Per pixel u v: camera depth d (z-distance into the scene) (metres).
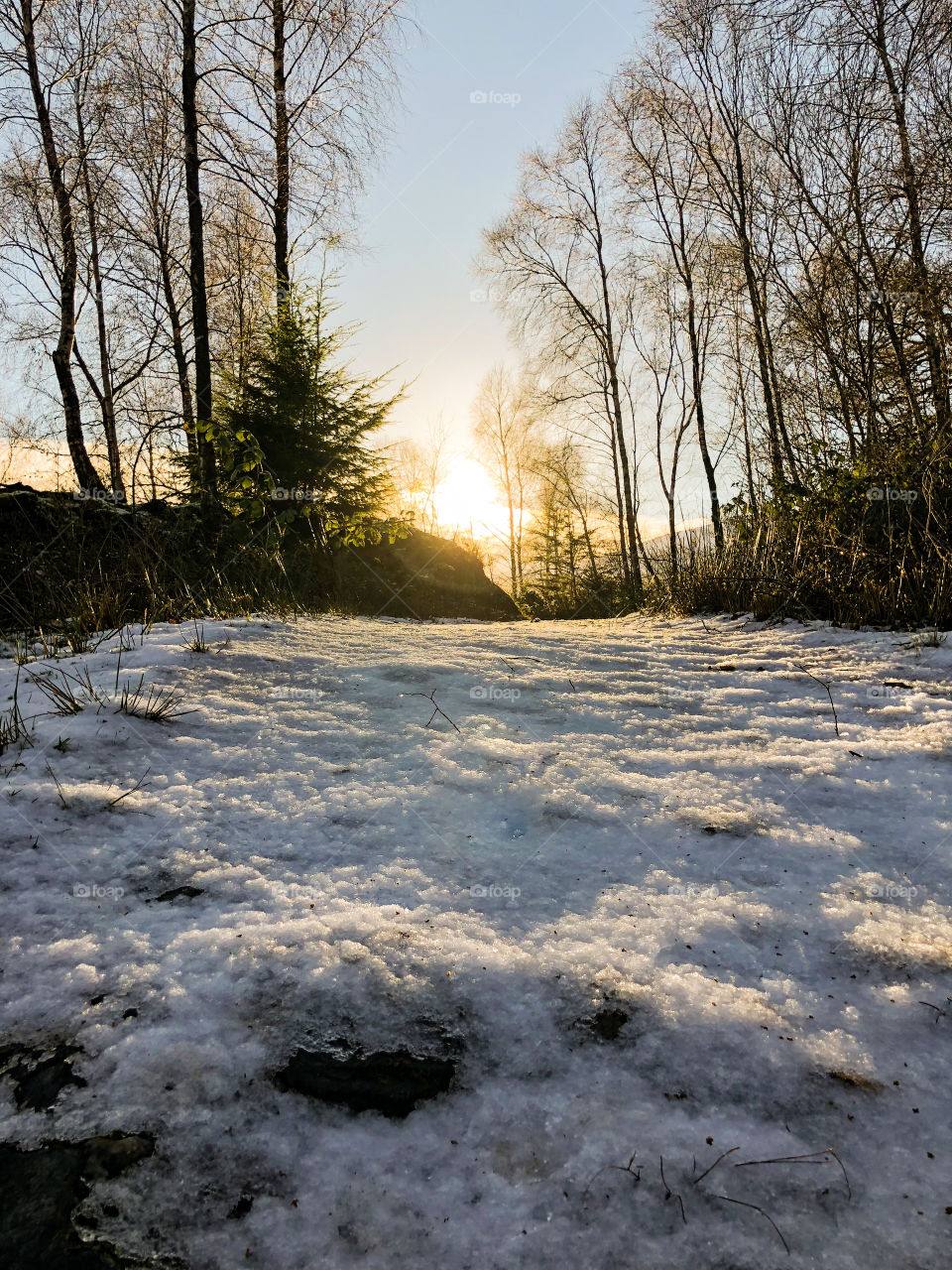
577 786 2.51
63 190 10.37
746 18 6.62
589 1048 1.39
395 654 4.22
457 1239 1.05
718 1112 1.25
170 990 1.47
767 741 2.98
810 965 1.63
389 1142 1.19
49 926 1.65
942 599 4.72
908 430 6.35
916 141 6.71
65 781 2.27
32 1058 1.31
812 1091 1.29
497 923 1.76
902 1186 1.12
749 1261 1.01
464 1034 1.41
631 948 1.68
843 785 2.53
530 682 3.78
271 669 3.60
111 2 9.68
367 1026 1.42
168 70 9.58
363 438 8.89
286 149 10.45
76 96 10.49
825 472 6.29
